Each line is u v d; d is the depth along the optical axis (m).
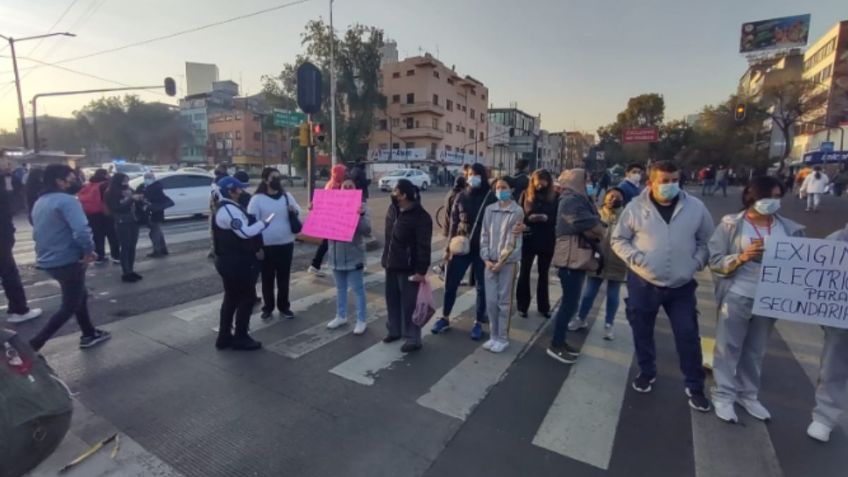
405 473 2.49
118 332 4.57
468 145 62.44
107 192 6.46
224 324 4.14
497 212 4.04
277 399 3.29
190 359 3.96
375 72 43.59
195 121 75.75
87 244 3.83
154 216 8.32
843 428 2.94
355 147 43.91
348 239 4.47
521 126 80.81
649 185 3.20
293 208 5.08
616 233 3.33
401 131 53.50
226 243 3.95
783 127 45.66
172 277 6.91
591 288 4.63
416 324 4.08
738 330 3.00
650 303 3.22
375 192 29.97
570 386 3.53
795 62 63.59
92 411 3.11
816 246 2.70
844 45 48.56
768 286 2.81
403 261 4.10
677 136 58.53
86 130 56.59
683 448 2.73
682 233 3.06
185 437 2.83
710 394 3.39
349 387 3.48
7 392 2.09
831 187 27.77
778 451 2.71
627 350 4.27
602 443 2.78
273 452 2.68
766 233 2.87
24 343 2.32
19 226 12.08
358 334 4.61
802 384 3.60
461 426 2.96
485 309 4.72
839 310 2.68
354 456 2.65
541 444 2.76
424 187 33.41
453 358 4.05
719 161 51.62
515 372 3.77
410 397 3.33
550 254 5.10
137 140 56.66
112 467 2.54
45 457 2.27
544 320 5.14
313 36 40.75
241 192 4.27
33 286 6.32
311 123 9.80
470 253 4.62
